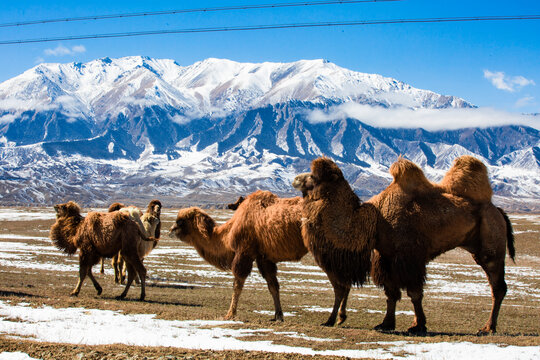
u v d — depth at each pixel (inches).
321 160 493.7
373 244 498.0
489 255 507.5
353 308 710.5
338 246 486.9
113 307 562.3
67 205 707.4
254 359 353.4
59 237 705.0
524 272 1502.2
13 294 618.2
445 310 732.7
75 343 397.4
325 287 1048.8
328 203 486.9
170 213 4030.5
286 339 426.6
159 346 389.4
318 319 597.6
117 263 871.7
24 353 352.2
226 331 455.8
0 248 1440.7
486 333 503.5
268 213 538.6
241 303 709.9
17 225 2667.3
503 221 517.7
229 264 588.1
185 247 1786.4
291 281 1115.3
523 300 985.5
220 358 352.2
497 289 511.5
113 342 409.7
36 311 513.3
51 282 820.6
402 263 487.5
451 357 374.6
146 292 778.8
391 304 504.7
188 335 439.2
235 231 558.3
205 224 594.9
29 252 1353.3
